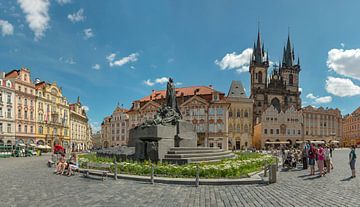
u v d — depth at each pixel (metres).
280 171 23.12
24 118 75.81
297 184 16.30
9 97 70.94
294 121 102.81
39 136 81.62
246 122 92.88
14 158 47.00
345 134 138.38
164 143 23.17
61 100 94.31
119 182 17.03
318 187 15.34
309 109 105.75
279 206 11.31
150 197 12.95
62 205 11.51
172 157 22.34
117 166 19.91
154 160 22.41
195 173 17.45
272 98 123.31
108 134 140.50
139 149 23.30
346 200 12.24
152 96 92.69
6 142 69.56
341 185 15.99
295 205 11.45
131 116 91.12
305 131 103.75
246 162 20.89
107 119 142.00
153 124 24.50
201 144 81.88
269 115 101.00
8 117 70.44
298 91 130.75
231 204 11.66
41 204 11.68
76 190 14.62
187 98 86.44
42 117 83.50
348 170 23.55
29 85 78.12
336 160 35.84
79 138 113.19
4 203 11.87
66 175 20.98
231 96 93.94
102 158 26.06
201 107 83.19
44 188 15.28
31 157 51.06
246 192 14.01
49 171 24.06
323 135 106.31
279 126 101.19
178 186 15.64
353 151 19.52
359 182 17.08
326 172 22.00
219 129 81.56
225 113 81.69
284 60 139.12
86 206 11.34
